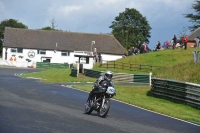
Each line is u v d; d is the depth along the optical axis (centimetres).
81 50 9431
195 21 9956
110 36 9806
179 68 3722
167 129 1358
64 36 9688
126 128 1268
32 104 1734
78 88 2909
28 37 9500
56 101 1947
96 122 1337
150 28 11700
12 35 9481
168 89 2572
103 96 1491
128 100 2266
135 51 6525
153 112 1869
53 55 9394
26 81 3531
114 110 1789
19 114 1387
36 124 1191
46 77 4425
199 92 2248
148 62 5497
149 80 3931
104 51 9462
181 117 1750
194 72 3353
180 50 5831
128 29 11488
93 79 4100
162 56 5644
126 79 4191
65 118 1371
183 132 1327
